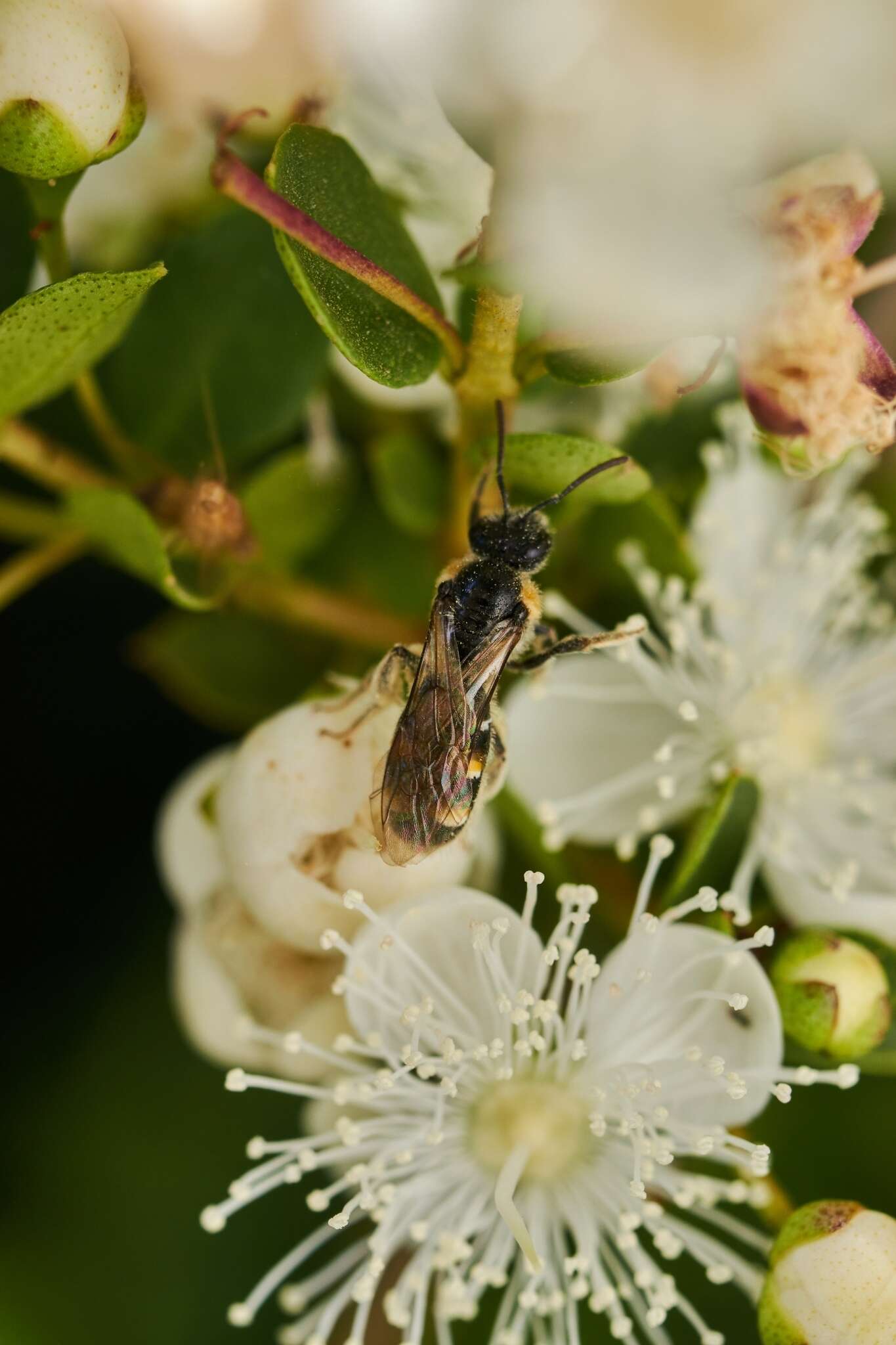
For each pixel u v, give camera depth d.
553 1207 0.11
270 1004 0.11
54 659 0.12
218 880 0.11
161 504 0.11
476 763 0.11
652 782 0.12
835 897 0.11
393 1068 0.11
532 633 0.11
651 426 0.12
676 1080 0.11
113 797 0.12
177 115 0.11
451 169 0.11
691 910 0.11
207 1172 0.12
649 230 0.10
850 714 0.12
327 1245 0.12
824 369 0.11
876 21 0.10
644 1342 0.11
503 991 0.11
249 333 0.11
